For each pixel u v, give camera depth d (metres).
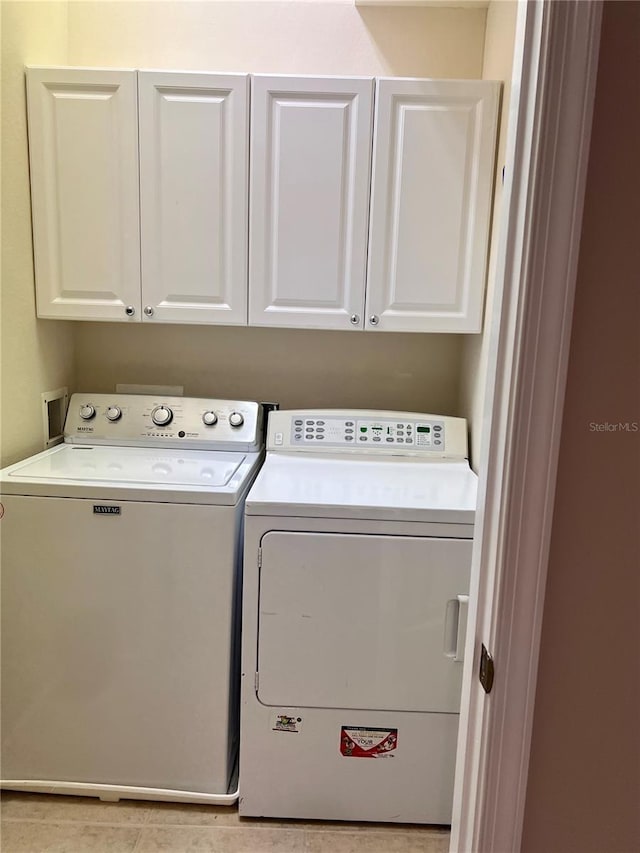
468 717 0.91
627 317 0.77
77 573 1.58
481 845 0.88
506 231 0.79
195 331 2.27
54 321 2.08
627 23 0.72
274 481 1.70
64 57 2.06
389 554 1.51
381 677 1.56
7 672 1.63
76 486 1.55
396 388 2.28
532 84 0.73
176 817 1.64
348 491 1.62
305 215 1.89
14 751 1.67
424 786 1.61
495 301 0.83
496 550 0.82
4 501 1.56
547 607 0.82
